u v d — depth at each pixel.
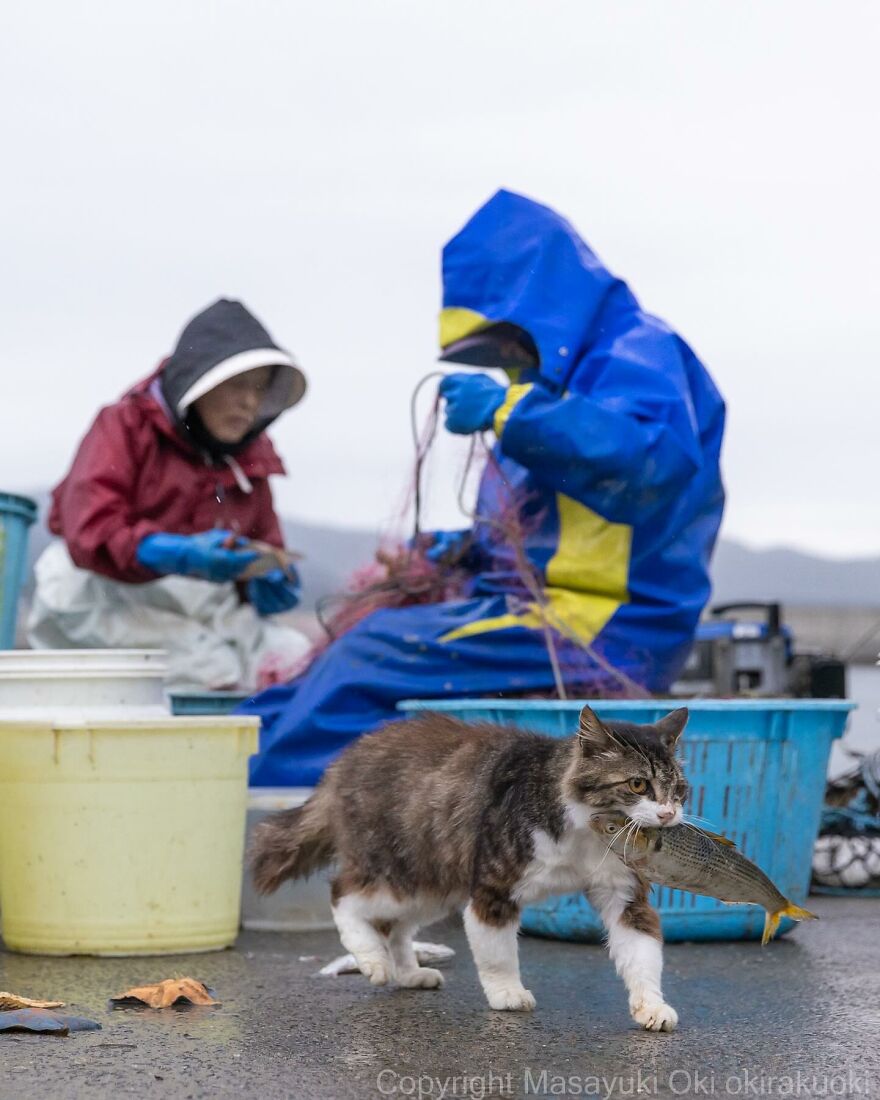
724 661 8.19
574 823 3.68
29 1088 3.02
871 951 4.77
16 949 4.82
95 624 7.22
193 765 4.77
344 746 5.48
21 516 6.69
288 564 6.74
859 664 10.48
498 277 5.80
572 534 5.53
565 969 4.46
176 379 6.80
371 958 4.11
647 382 5.46
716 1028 3.62
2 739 4.74
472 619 5.50
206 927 4.82
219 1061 3.27
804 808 4.92
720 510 5.81
